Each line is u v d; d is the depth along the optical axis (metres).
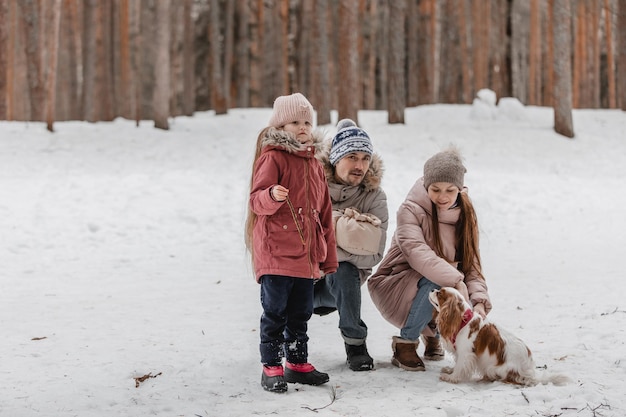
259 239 4.31
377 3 34.31
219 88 25.64
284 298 4.28
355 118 20.91
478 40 30.48
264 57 31.31
